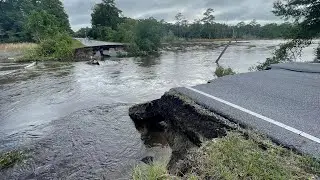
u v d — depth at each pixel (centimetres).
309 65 950
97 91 1272
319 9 1415
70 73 1892
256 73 835
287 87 623
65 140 616
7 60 2848
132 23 5853
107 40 5922
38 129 712
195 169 273
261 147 313
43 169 488
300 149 305
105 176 458
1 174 472
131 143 590
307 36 1509
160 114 628
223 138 335
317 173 252
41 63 2545
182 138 508
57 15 6278
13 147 593
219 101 518
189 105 525
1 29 7762
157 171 295
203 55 3603
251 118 416
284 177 238
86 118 777
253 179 239
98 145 583
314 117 412
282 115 426
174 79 1655
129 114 747
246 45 6309
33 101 1064
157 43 4447
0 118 838
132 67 2319
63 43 3098
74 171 478
